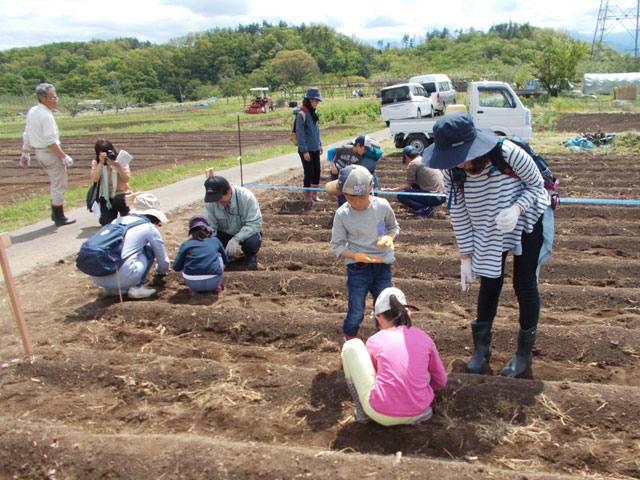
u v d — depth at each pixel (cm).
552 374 377
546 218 351
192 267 523
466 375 356
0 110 7269
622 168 1166
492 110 1537
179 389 361
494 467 279
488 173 337
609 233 708
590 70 6081
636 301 480
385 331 311
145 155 1856
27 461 283
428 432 307
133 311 485
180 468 269
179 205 948
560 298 494
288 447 286
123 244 512
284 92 8756
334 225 379
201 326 462
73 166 1675
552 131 2133
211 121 3747
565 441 297
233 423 325
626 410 312
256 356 418
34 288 576
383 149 1658
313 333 444
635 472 272
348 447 300
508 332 425
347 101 5931
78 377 374
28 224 861
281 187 898
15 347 428
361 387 304
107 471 272
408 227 767
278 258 644
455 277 579
